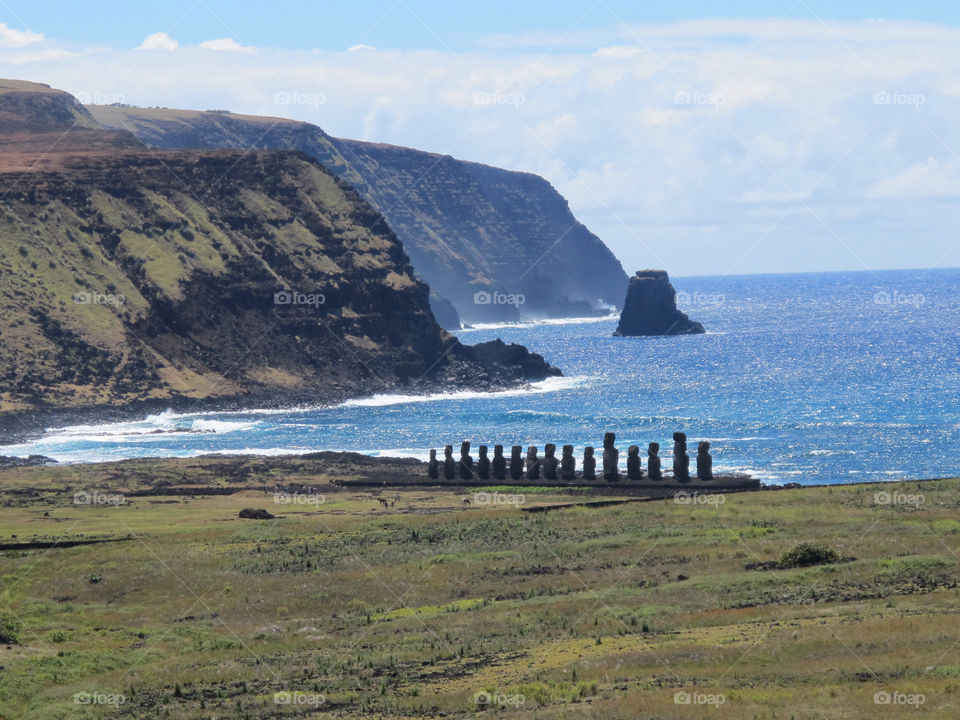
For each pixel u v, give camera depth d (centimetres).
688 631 5397
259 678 5250
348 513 10331
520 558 7575
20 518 10794
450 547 8138
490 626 5909
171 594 7338
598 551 7619
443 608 6556
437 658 5328
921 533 7450
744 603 5944
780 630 5188
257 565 7869
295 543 8594
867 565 6556
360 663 5356
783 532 7856
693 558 7244
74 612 7125
